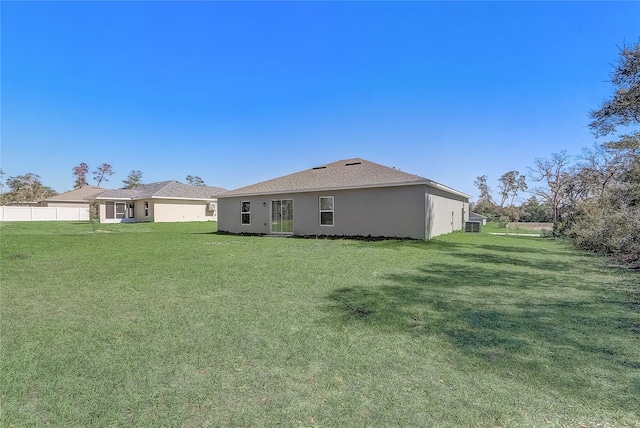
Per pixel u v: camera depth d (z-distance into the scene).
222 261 7.99
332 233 15.20
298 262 7.82
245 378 2.43
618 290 5.18
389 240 13.12
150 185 34.69
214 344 3.06
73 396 2.18
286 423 1.89
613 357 2.76
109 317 3.87
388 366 2.61
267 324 3.60
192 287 5.34
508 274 6.41
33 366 2.61
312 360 2.72
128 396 2.18
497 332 3.34
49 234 16.23
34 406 2.07
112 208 29.94
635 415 1.95
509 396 2.16
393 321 3.69
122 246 11.30
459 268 7.04
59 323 3.66
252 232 17.80
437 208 15.41
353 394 2.20
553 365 2.62
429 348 2.95
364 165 17.20
